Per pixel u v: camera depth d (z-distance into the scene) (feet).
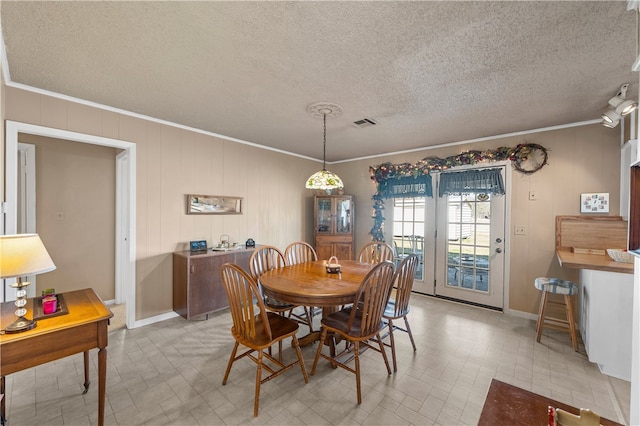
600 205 10.10
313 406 6.26
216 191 12.69
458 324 10.82
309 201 17.43
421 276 14.76
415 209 15.01
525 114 9.73
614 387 7.01
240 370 7.61
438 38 5.65
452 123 10.73
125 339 9.36
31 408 6.13
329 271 8.91
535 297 11.37
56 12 4.93
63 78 7.47
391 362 8.11
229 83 7.68
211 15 5.02
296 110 9.59
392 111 9.55
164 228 11.04
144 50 6.15
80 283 12.10
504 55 6.22
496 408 3.63
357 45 5.91
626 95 8.05
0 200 6.84
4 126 7.63
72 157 11.90
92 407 6.17
